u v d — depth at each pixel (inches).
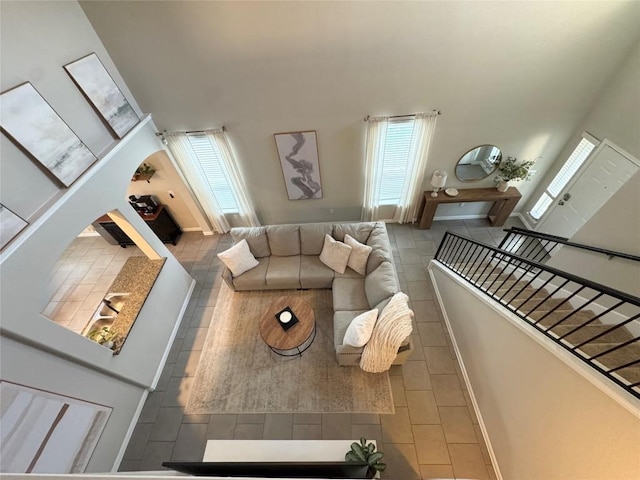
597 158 144.7
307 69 137.3
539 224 189.9
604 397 61.8
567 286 124.9
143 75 140.3
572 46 127.2
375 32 125.3
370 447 92.0
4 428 77.9
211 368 142.0
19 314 84.0
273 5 117.7
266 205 209.5
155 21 122.5
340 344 129.1
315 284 165.3
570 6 116.4
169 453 117.6
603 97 140.5
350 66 136.2
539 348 82.0
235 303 169.5
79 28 118.2
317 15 120.4
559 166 172.6
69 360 98.1
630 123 126.3
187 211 209.5
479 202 202.5
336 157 177.0
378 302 134.5
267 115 156.3
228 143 168.4
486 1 116.4
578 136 157.9
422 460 109.8
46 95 103.4
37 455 85.2
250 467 68.9
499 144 168.7
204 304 171.8
